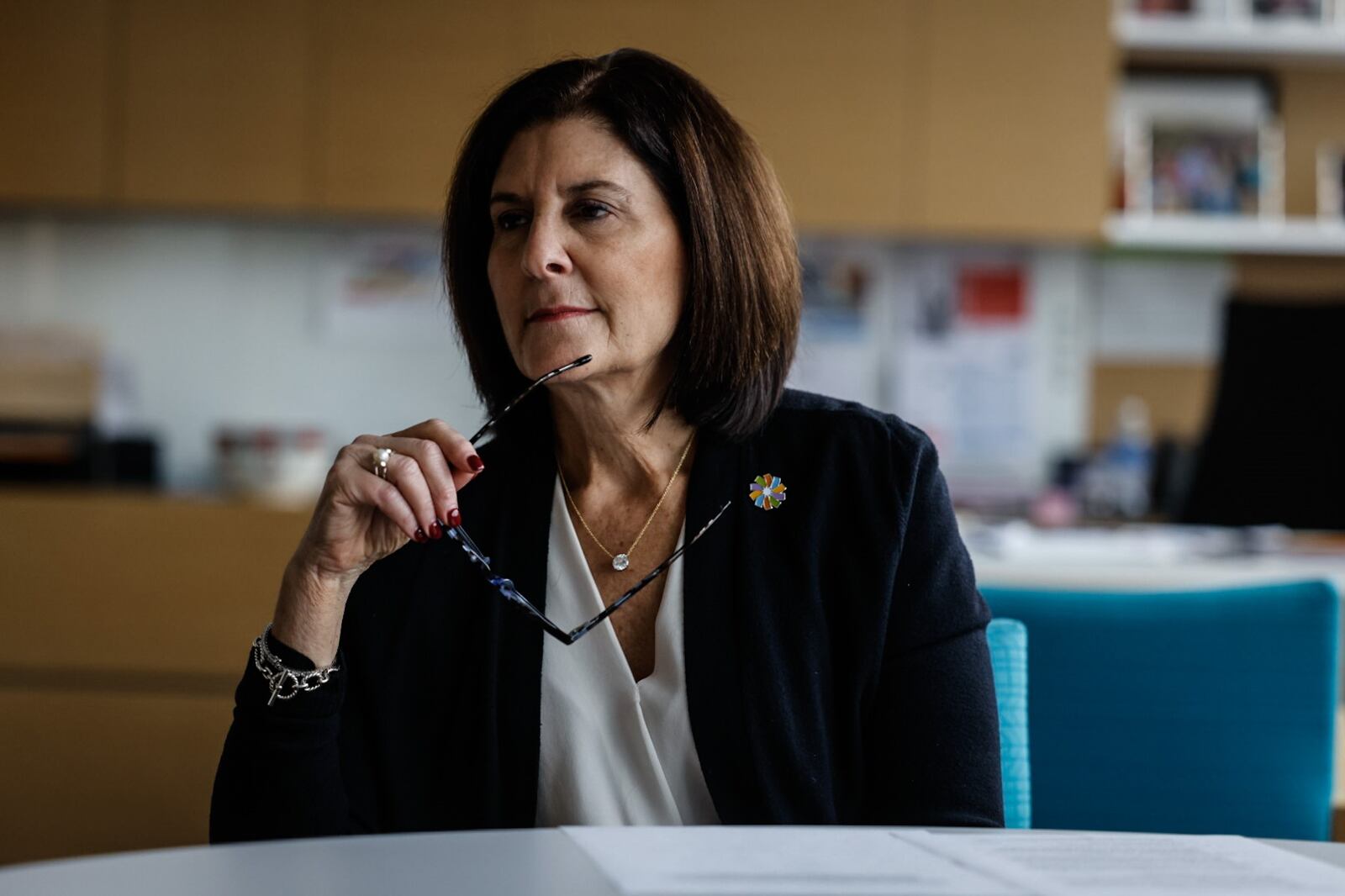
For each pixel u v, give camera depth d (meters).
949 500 1.27
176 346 3.71
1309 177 3.76
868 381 3.79
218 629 3.16
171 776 3.13
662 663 1.20
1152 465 3.62
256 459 3.29
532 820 1.19
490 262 1.26
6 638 3.15
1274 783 1.44
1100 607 1.48
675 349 1.27
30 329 3.68
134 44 3.35
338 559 1.09
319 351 3.74
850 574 1.21
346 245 3.74
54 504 3.17
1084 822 1.46
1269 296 3.79
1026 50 3.41
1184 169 3.64
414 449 1.10
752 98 3.38
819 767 1.17
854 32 3.39
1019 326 3.79
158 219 3.71
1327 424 3.34
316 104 3.37
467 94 3.37
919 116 3.40
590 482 1.30
